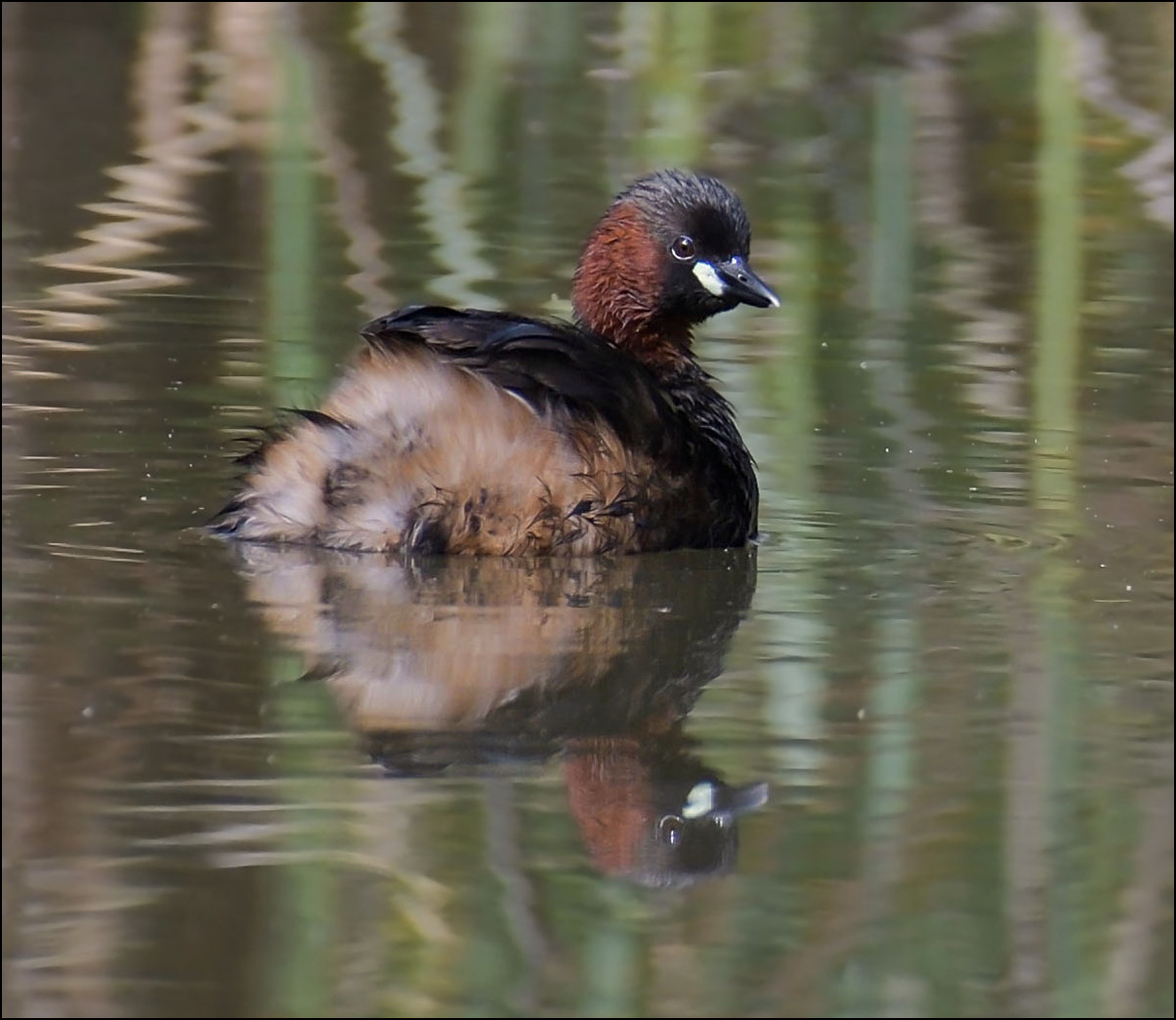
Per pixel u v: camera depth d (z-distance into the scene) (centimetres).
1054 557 1266
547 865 854
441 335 1231
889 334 1817
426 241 2016
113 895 816
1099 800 926
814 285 1970
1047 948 823
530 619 1116
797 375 1680
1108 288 1989
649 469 1241
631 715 998
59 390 1512
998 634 1123
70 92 2506
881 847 885
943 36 2733
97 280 1848
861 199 2262
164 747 933
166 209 2106
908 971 802
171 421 1445
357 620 1096
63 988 756
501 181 2262
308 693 995
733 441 1319
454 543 1203
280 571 1163
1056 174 2372
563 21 2761
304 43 2705
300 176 2239
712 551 1273
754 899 844
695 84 2633
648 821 895
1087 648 1103
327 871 836
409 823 874
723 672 1055
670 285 1399
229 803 887
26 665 1012
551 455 1206
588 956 797
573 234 2056
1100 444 1522
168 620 1079
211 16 2761
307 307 1769
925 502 1377
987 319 1872
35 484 1305
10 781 898
